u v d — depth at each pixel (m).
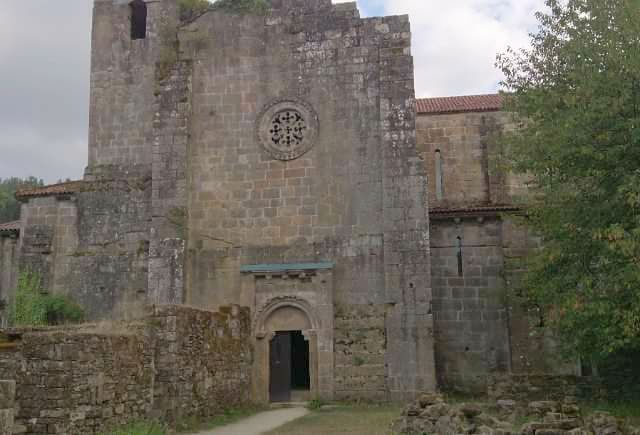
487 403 21.95
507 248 26.84
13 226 33.31
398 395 23.88
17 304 27.39
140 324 17.39
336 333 24.95
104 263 28.16
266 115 27.33
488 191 32.06
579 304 18.11
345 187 26.17
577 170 18.58
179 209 26.61
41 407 12.86
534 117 20.97
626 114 18.02
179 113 27.39
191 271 26.48
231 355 22.70
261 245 26.33
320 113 26.94
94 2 31.03
